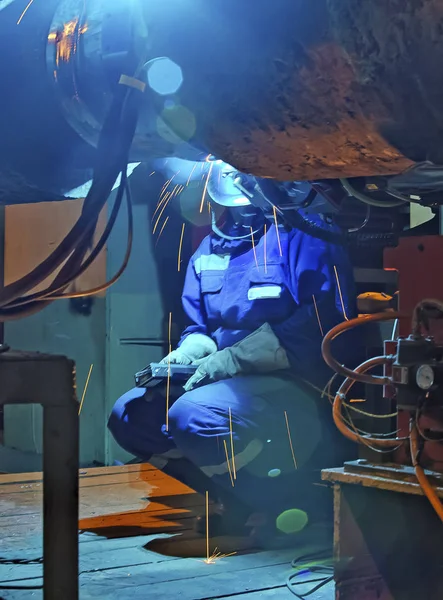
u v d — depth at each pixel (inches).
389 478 58.8
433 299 57.9
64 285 53.6
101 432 147.9
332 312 97.7
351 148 45.9
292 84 43.3
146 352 147.5
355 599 61.9
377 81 39.9
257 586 78.2
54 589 45.9
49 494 46.4
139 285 146.3
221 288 107.7
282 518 95.3
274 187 75.3
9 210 154.3
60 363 46.8
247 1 42.7
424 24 36.8
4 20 57.4
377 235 77.8
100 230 143.3
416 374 56.4
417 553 60.7
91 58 53.4
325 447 99.4
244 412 93.3
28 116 59.2
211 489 104.3
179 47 46.7
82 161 64.0
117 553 89.0
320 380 98.4
